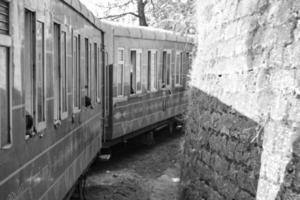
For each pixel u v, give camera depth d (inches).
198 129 268.1
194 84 293.4
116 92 481.4
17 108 171.5
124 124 502.6
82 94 326.6
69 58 278.7
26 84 187.9
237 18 209.2
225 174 208.5
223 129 217.0
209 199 231.9
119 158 514.9
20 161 175.3
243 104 191.5
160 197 352.5
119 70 489.7
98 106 410.0
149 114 574.9
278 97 156.5
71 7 279.9
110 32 465.4
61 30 252.5
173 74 653.9
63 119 258.4
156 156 524.7
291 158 141.9
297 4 151.4
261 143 168.4
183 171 300.7
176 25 565.0
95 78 396.5
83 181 355.6
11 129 164.6
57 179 241.9
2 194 155.3
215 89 237.1
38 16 201.0
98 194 374.9
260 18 181.9
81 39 322.7
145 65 561.0
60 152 249.8
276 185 149.7
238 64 201.9
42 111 210.1
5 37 158.4
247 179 179.3
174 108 664.4
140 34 538.6
